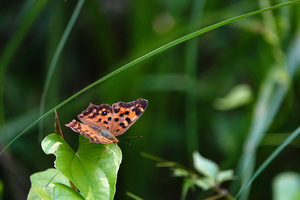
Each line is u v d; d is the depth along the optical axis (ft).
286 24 5.03
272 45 5.17
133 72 6.01
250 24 5.50
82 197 3.84
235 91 5.79
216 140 6.38
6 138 5.28
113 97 6.12
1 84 4.65
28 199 3.90
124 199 6.19
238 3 5.94
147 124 6.23
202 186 4.19
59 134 3.91
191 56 5.41
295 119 5.72
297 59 4.53
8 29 6.63
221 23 3.85
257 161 5.81
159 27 6.21
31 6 4.41
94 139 3.90
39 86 6.63
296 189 4.15
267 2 5.11
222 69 6.59
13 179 5.32
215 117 6.44
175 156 6.60
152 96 6.23
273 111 4.48
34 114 6.07
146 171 6.30
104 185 3.84
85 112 4.06
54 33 6.07
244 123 5.68
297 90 5.09
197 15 5.24
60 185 3.86
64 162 3.85
